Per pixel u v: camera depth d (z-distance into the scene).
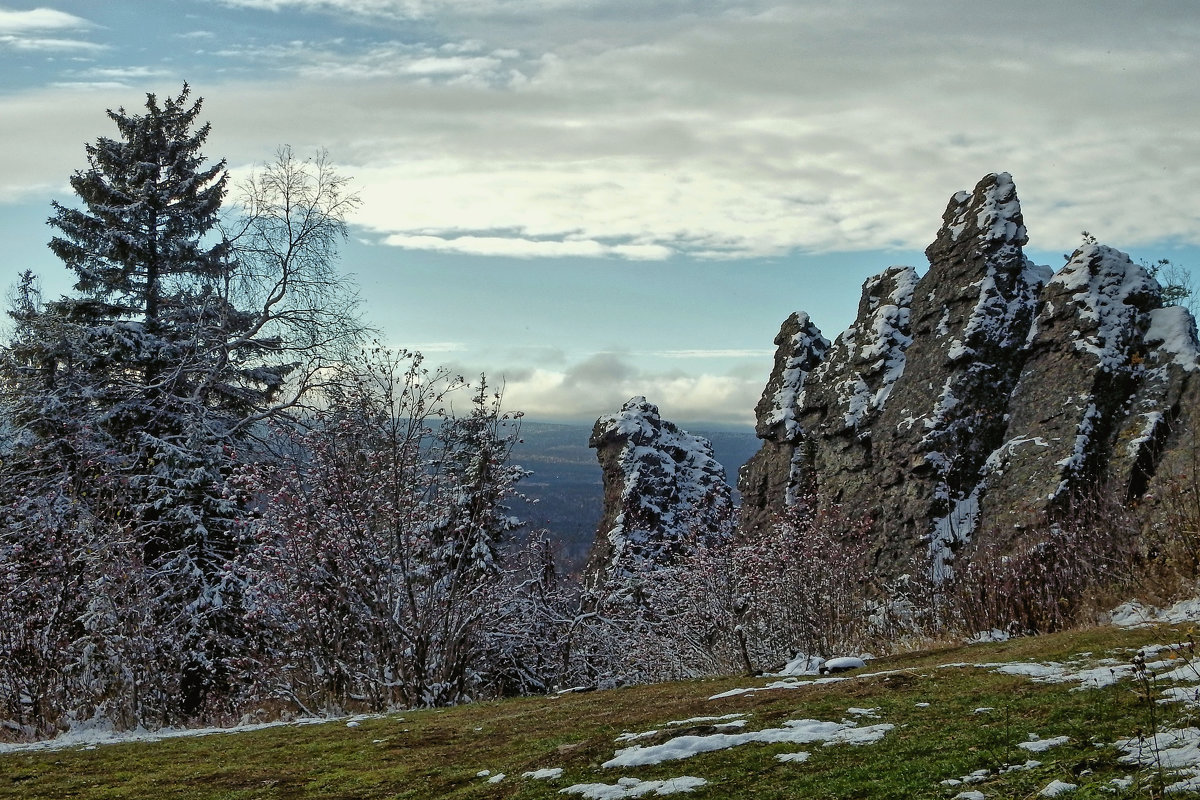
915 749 5.06
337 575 13.49
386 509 13.38
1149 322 17.34
